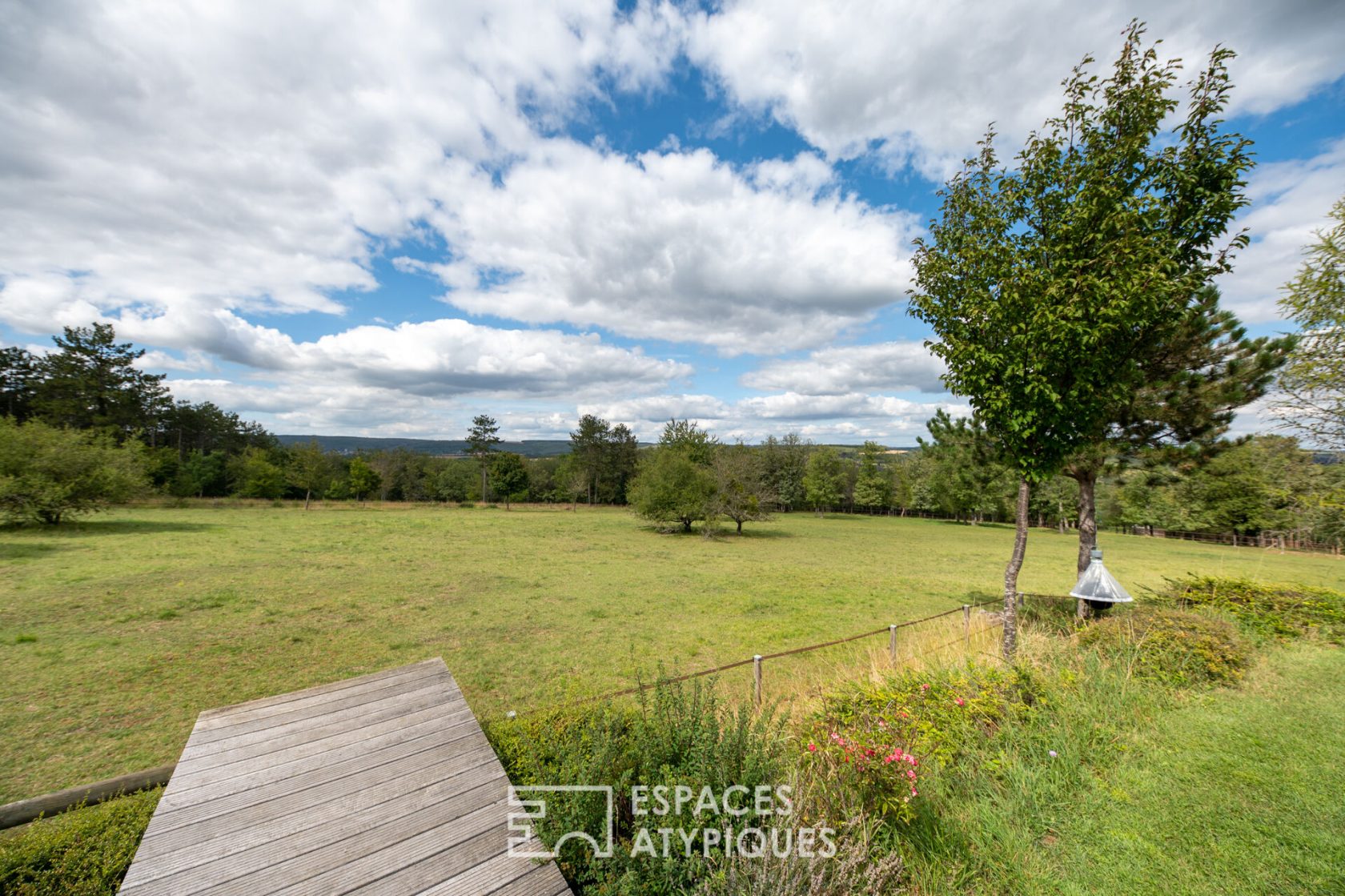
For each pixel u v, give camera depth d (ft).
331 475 178.29
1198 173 20.70
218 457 163.73
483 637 36.86
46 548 63.31
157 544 69.72
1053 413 21.63
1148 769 13.39
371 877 8.73
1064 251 20.72
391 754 12.20
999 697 16.30
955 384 24.06
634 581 59.82
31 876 9.31
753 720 14.64
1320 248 25.32
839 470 208.85
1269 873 9.74
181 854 9.00
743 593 55.11
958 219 23.70
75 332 132.57
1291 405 27.25
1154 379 30.19
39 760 19.35
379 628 38.24
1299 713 16.52
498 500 211.82
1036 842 10.84
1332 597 27.17
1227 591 30.09
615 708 14.01
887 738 12.94
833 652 33.86
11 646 31.50
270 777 11.23
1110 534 155.94
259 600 44.55
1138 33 20.02
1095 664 19.42
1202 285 21.74
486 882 8.79
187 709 23.90
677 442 168.86
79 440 82.84
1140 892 9.42
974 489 40.63
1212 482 35.40
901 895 9.13
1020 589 61.05
